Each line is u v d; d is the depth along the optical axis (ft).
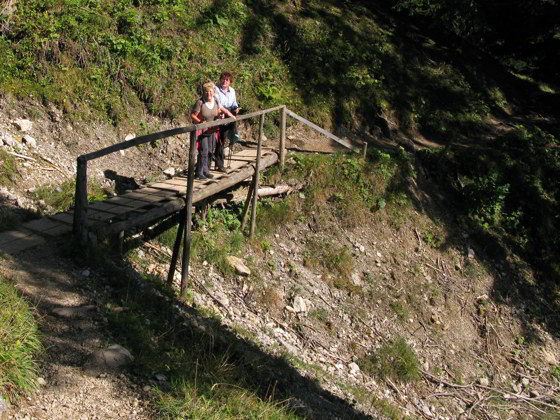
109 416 14.34
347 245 34.96
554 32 72.59
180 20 40.68
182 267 23.97
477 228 41.27
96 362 15.97
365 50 50.96
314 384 23.22
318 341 28.30
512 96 63.21
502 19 71.15
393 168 39.55
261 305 28.32
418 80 52.19
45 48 32.71
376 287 33.50
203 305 25.04
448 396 30.01
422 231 38.73
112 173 31.35
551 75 77.97
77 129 32.07
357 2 60.34
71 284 19.45
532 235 43.52
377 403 25.27
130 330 18.12
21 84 31.37
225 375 18.15
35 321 16.51
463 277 38.06
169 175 32.83
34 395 14.14
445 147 43.73
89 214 23.02
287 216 34.12
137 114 34.71
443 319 34.55
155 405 15.05
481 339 35.24
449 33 66.69
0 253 19.85
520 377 33.83
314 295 30.81
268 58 43.78
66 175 29.27
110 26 36.22
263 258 31.22
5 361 14.07
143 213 23.58
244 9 46.19
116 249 23.67
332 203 36.19
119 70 34.71
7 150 28.17
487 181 42.60
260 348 23.53
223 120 25.29
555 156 49.29
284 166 35.83
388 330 31.55
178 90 36.55
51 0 35.12
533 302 39.78
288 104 41.63
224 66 40.37
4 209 23.97
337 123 43.70
